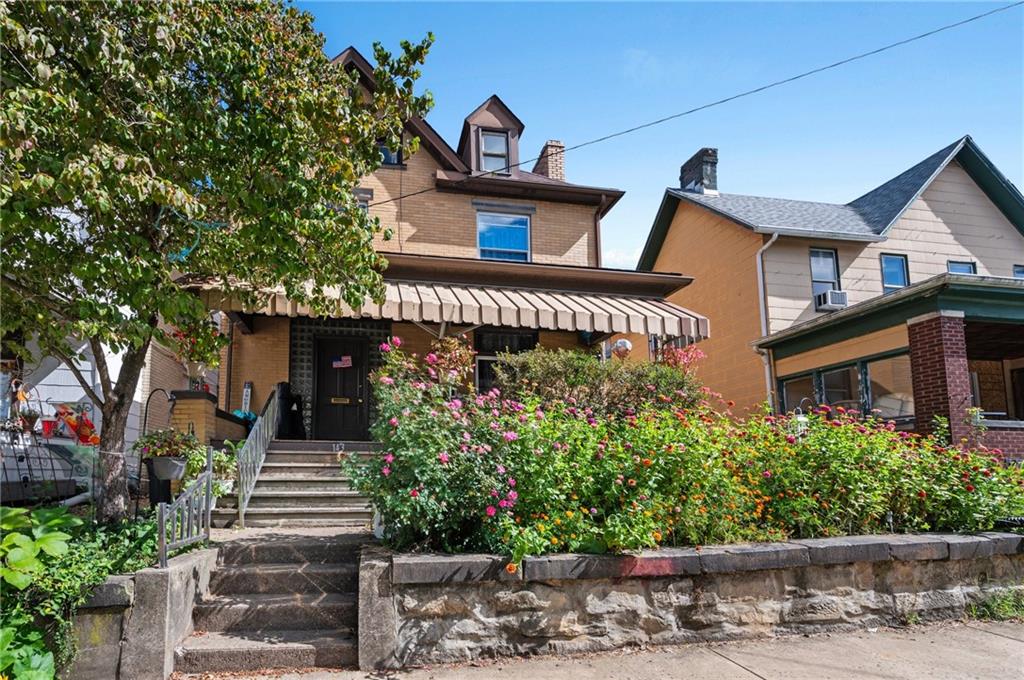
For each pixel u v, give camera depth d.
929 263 18.77
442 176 15.82
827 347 14.50
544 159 19.41
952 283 10.94
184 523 5.88
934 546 6.51
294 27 6.66
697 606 5.82
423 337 14.78
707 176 21.47
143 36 5.54
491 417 6.32
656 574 5.69
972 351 16.69
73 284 5.89
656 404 9.43
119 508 6.36
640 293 14.23
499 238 16.36
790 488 6.96
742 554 5.90
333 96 6.40
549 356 9.72
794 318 17.44
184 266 6.84
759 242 17.75
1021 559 6.91
